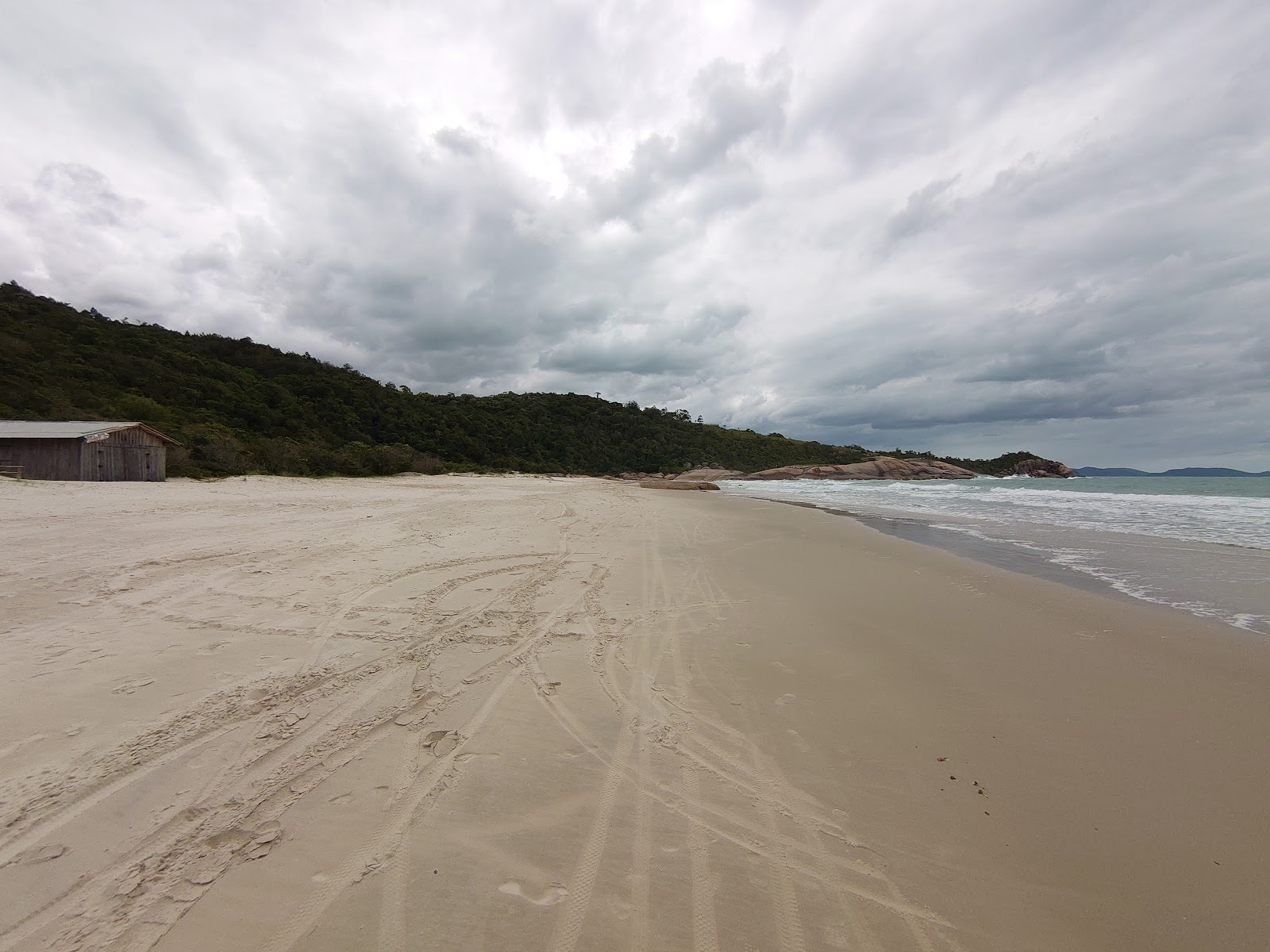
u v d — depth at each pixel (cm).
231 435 3008
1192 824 237
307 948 168
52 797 225
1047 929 187
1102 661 430
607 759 280
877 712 341
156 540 763
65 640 395
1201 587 680
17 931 168
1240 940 182
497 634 454
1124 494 2692
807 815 243
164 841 207
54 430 1861
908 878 208
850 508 1928
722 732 312
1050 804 251
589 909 189
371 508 1313
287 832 216
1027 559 868
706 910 191
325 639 421
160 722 288
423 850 211
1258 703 355
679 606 567
